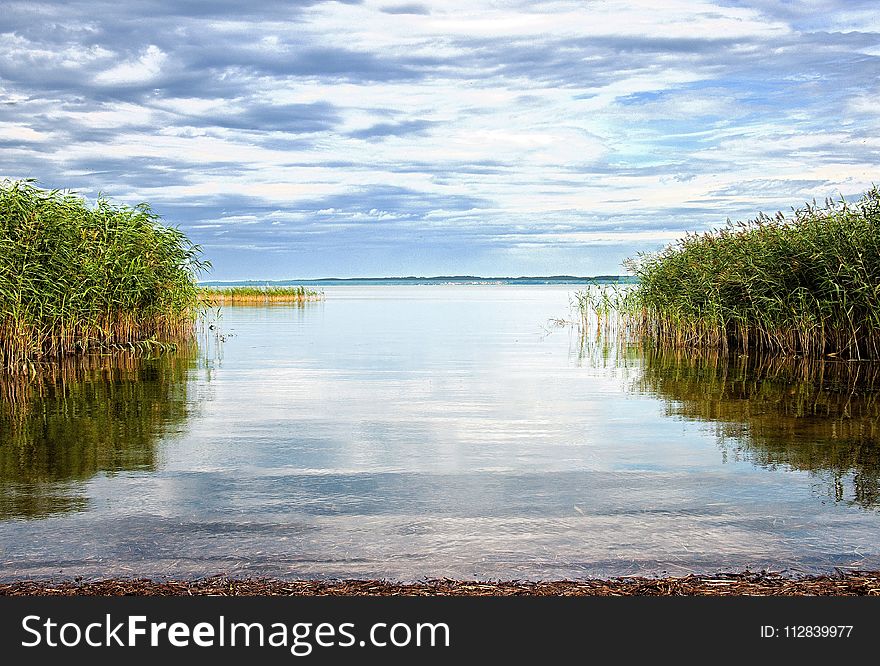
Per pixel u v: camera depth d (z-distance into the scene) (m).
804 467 7.20
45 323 15.18
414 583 4.62
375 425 9.23
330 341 20.38
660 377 13.36
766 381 12.71
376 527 5.56
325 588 4.56
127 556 5.04
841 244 14.73
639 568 4.84
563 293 80.38
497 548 5.16
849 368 14.09
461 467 7.24
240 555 5.05
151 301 18.36
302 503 6.12
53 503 6.09
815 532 5.45
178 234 18.69
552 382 12.82
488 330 24.42
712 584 4.60
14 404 10.55
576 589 4.54
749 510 5.93
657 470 7.11
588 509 5.97
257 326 26.08
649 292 20.50
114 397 11.16
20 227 14.27
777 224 16.33
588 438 8.51
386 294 76.44
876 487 6.54
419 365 15.20
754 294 16.16
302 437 8.53
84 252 15.98
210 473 6.99
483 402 10.86
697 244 19.11
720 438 8.46
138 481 6.72
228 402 10.79
